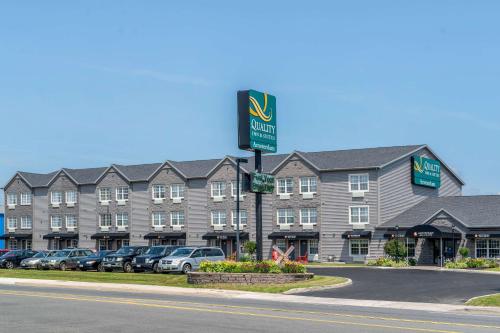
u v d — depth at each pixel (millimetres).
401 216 64750
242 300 27781
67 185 84812
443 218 60656
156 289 33500
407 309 24312
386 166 64938
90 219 82500
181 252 45656
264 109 40531
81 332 17109
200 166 77438
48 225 85812
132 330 17453
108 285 36031
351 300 27484
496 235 57250
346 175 65875
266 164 72438
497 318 21141
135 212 79188
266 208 70250
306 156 68312
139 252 50844
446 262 55969
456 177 75750
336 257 65688
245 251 67188
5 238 88688
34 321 19375
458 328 17969
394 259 59375
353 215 65188
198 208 74875
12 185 89438
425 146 69812
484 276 42250
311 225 67438
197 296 30203
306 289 32156
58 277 43438
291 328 17828
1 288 34750
